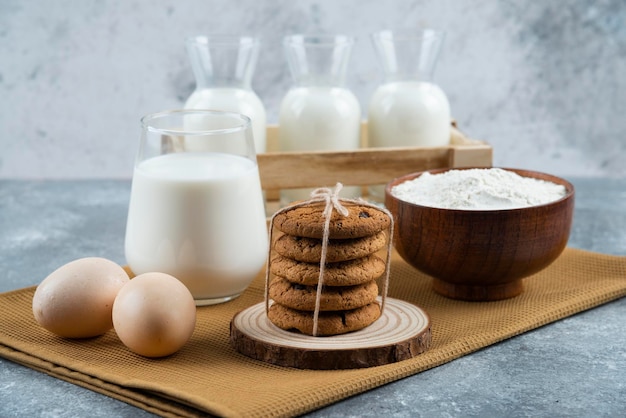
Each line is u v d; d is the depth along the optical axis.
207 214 1.38
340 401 1.09
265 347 1.18
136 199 1.42
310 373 1.14
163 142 1.42
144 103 2.69
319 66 1.88
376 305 1.27
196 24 2.63
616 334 1.31
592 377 1.16
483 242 1.35
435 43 1.90
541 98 2.69
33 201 2.19
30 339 1.27
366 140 2.13
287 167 1.74
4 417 1.06
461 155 1.78
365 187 2.02
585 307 1.40
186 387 1.08
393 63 1.92
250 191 1.43
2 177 2.75
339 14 2.63
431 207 1.37
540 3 2.62
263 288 1.51
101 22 2.63
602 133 2.71
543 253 1.38
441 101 1.93
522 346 1.27
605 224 1.92
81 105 2.70
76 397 1.12
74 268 1.25
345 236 1.19
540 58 2.66
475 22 2.63
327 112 1.87
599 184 2.34
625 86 2.67
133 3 2.61
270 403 1.02
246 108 1.83
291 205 1.26
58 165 2.75
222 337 1.29
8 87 2.68
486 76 2.68
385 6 2.62
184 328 1.19
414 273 1.58
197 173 1.39
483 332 1.27
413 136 1.90
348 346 1.16
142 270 1.42
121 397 1.10
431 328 1.27
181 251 1.38
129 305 1.17
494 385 1.13
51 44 2.64
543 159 2.75
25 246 1.80
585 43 2.65
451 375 1.17
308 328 1.21
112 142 2.73
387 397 1.10
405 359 1.18
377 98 1.94
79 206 2.14
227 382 1.10
